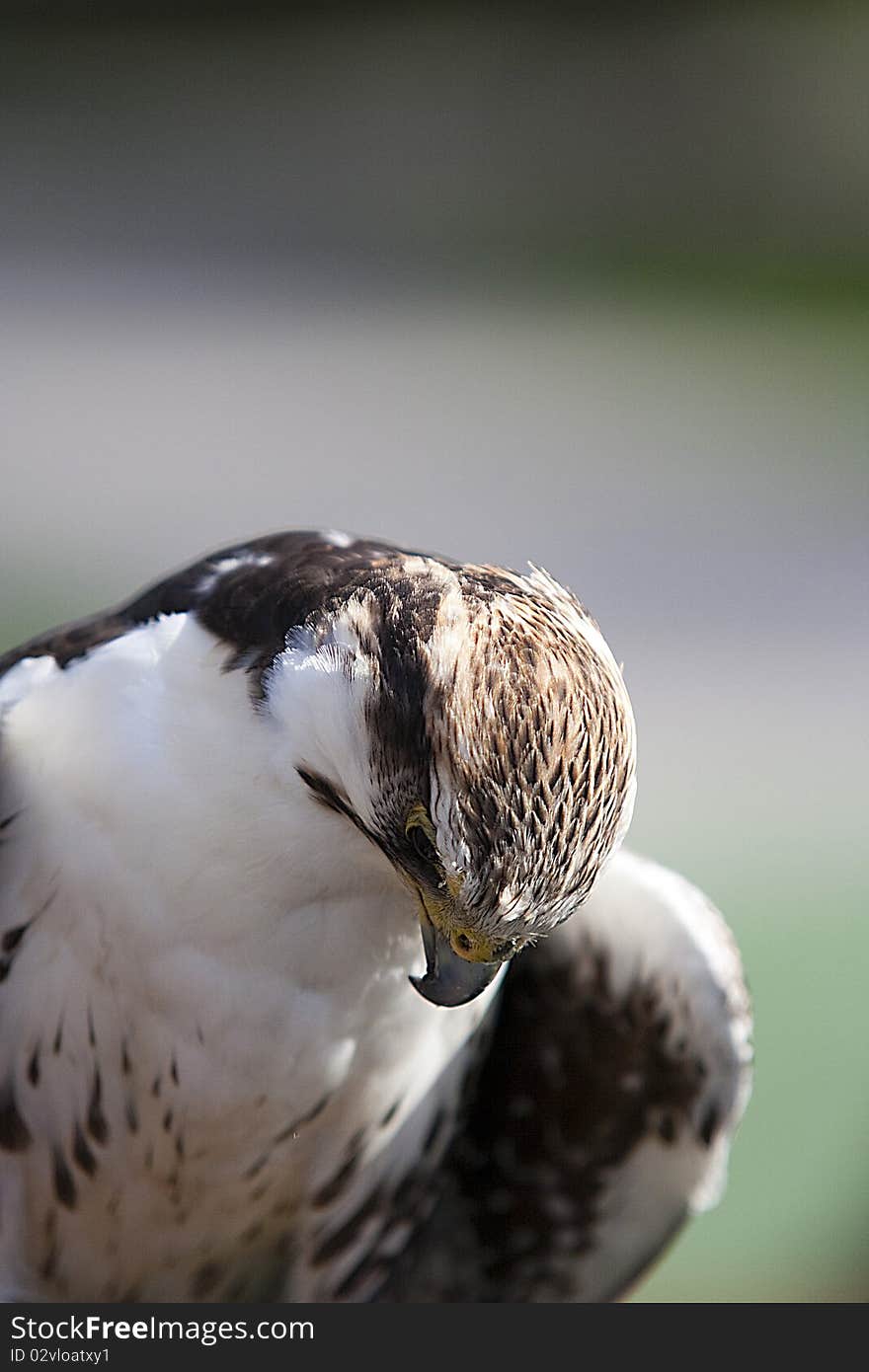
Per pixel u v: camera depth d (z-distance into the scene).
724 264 11.59
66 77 13.38
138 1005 3.45
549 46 13.43
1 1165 3.49
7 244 10.88
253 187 12.01
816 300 11.12
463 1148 3.60
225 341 9.68
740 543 7.53
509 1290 3.60
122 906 3.44
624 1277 3.60
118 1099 3.47
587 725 3.37
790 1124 4.30
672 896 3.54
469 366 9.56
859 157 12.52
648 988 3.55
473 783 3.37
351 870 3.43
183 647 3.43
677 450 8.60
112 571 6.96
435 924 3.39
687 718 6.31
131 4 13.88
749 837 5.73
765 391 9.59
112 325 9.80
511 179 12.34
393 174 12.31
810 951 5.07
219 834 3.42
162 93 13.16
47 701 3.44
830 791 5.98
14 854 3.44
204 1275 3.53
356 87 13.16
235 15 14.13
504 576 3.40
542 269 11.36
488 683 3.37
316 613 3.41
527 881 3.37
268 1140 3.48
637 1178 3.58
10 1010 3.46
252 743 3.41
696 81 12.93
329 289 10.72
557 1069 3.58
